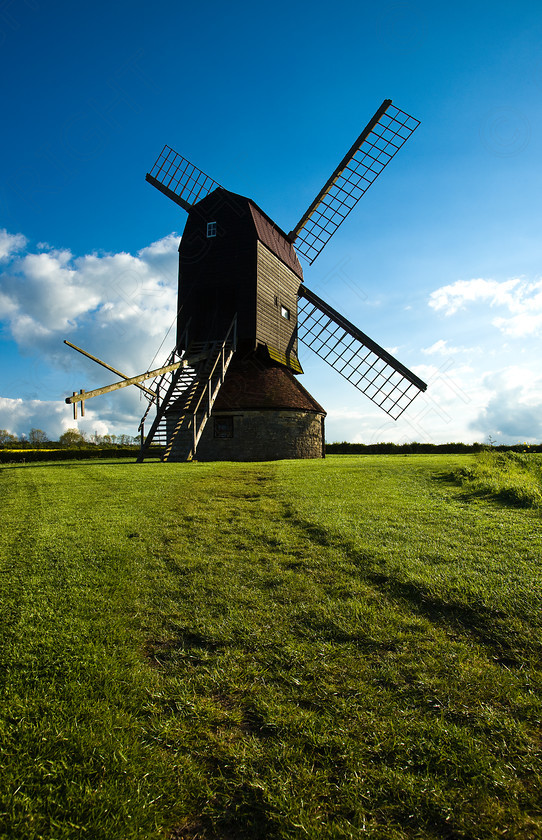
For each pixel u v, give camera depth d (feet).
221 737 11.25
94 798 9.55
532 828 8.60
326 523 28.22
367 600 17.99
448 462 65.82
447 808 9.07
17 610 17.56
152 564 22.57
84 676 13.52
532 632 15.02
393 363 101.14
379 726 11.30
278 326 96.48
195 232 91.86
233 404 86.43
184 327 91.09
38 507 36.42
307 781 9.87
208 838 8.81
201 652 14.83
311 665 13.87
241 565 22.18
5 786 9.78
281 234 103.04
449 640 15.12
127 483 46.73
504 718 11.39
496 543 23.62
